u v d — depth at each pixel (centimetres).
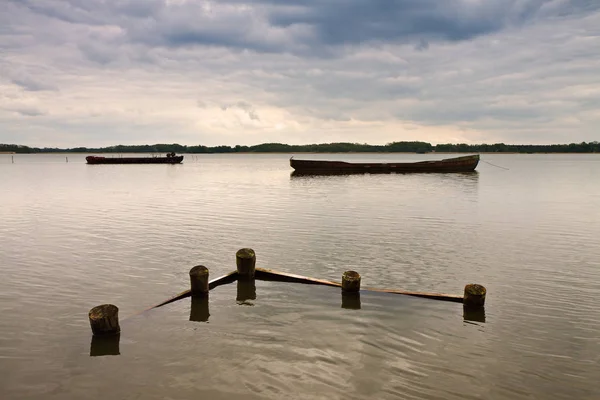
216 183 5512
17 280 1419
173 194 4072
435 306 1207
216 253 1772
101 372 874
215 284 1377
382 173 7219
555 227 2314
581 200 3512
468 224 2397
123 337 1026
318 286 1376
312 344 988
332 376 855
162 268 1564
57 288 1350
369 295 1289
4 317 1129
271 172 8700
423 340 1007
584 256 1717
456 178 6188
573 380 845
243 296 1294
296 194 4012
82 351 959
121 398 789
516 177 6512
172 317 1141
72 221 2516
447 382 835
